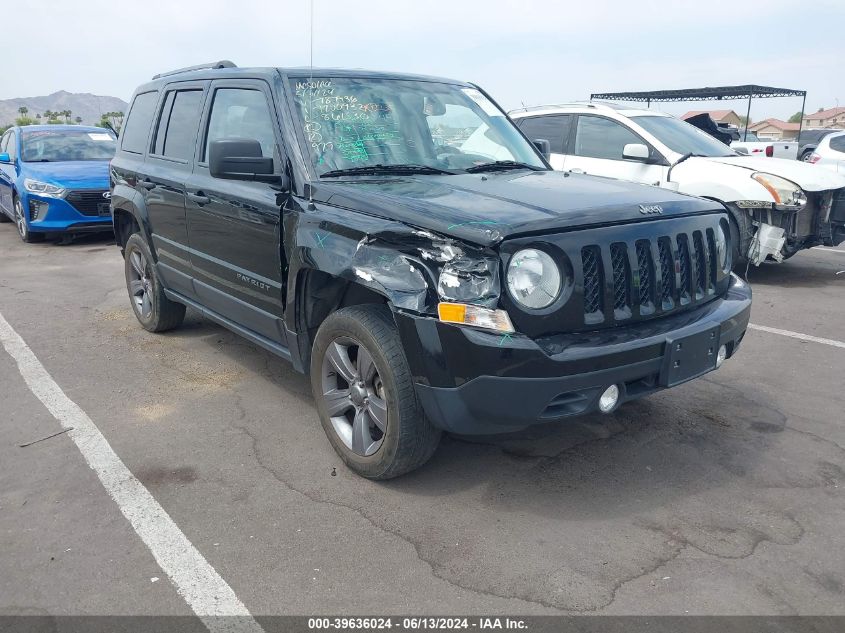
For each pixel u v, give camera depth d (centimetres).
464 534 294
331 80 407
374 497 324
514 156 438
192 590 261
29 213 1020
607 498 321
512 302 274
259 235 381
